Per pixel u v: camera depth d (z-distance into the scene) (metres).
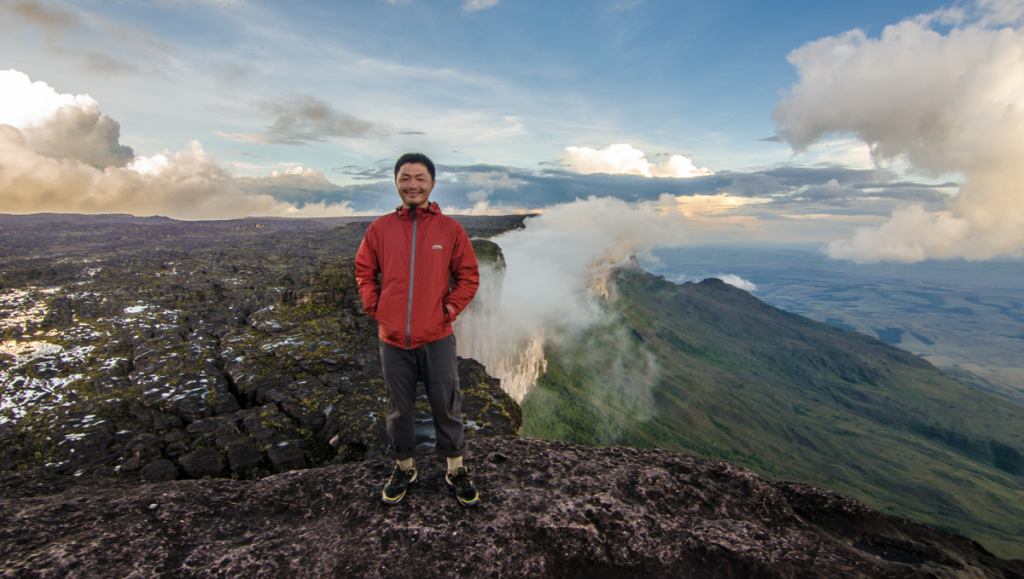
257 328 21.75
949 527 118.12
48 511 2.89
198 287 37.50
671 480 3.40
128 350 20.22
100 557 2.42
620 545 2.68
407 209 3.37
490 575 2.45
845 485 135.38
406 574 2.46
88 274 47.56
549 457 3.83
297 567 2.50
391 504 3.14
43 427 12.42
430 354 3.28
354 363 16.20
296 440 10.67
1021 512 131.50
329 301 25.02
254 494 3.30
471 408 11.49
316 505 3.21
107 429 12.27
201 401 13.58
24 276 45.78
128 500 3.10
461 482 3.22
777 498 3.28
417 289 3.21
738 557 2.58
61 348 20.25
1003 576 2.68
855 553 2.70
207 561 2.49
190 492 3.27
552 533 2.77
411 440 3.31
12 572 2.26
